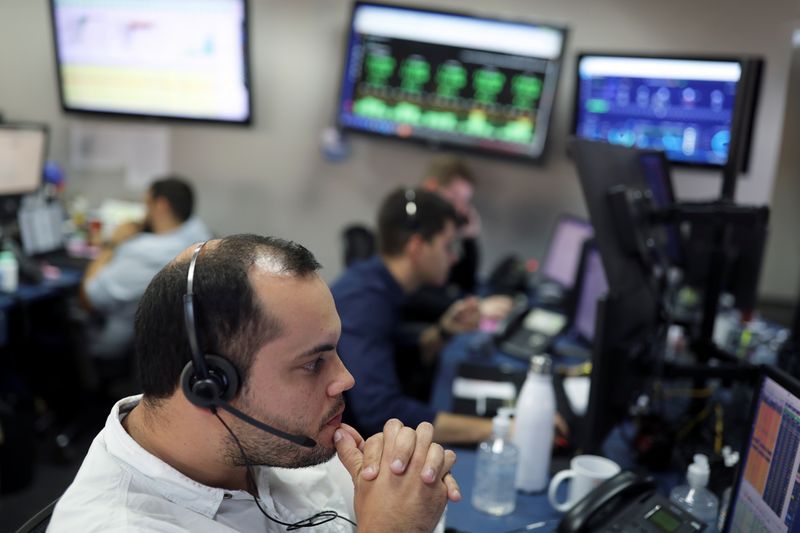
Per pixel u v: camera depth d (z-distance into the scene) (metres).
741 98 1.69
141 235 2.82
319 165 3.67
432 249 1.87
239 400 0.76
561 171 3.43
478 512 1.24
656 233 1.48
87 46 3.48
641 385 1.43
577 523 1.05
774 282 3.12
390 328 1.80
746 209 1.38
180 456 0.81
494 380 1.98
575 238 2.83
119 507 0.77
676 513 1.08
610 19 3.28
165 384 0.77
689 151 2.72
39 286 2.76
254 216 3.79
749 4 3.12
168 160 3.79
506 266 3.34
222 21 3.31
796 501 0.87
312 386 0.79
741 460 1.03
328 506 1.02
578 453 1.42
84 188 3.88
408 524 0.80
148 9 3.36
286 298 0.75
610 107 2.86
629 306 1.26
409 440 0.84
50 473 2.63
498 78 3.18
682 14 3.21
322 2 3.53
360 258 2.93
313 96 3.62
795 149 3.07
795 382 0.91
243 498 0.86
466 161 3.51
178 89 3.47
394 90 3.30
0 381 2.73
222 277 0.74
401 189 1.97
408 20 3.20
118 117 3.59
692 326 1.96
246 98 3.43
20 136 3.03
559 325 2.37
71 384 3.00
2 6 3.76
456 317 2.42
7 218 3.06
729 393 1.82
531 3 3.35
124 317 2.74
